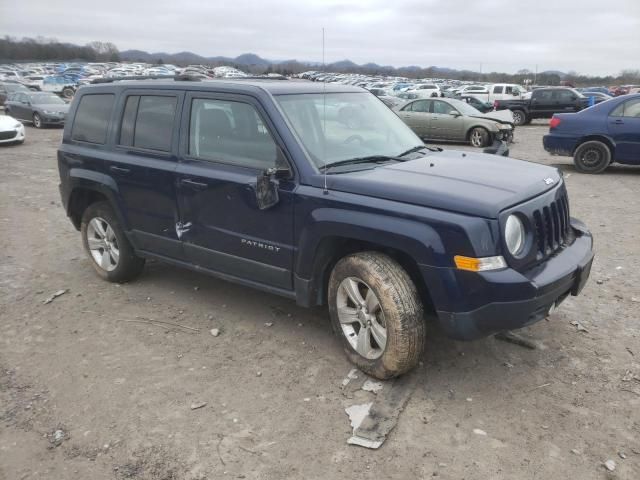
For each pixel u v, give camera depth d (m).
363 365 3.59
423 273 3.15
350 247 3.73
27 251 6.53
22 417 3.30
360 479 2.73
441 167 3.77
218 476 2.77
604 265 5.61
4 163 13.65
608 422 3.12
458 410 3.25
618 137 11.03
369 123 4.40
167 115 4.48
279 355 3.93
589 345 3.97
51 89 39.03
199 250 4.35
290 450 2.94
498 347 3.97
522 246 3.22
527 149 16.14
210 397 3.44
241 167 3.97
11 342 4.24
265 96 3.88
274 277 3.93
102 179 4.94
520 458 2.85
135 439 3.07
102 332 4.36
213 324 4.45
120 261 5.17
